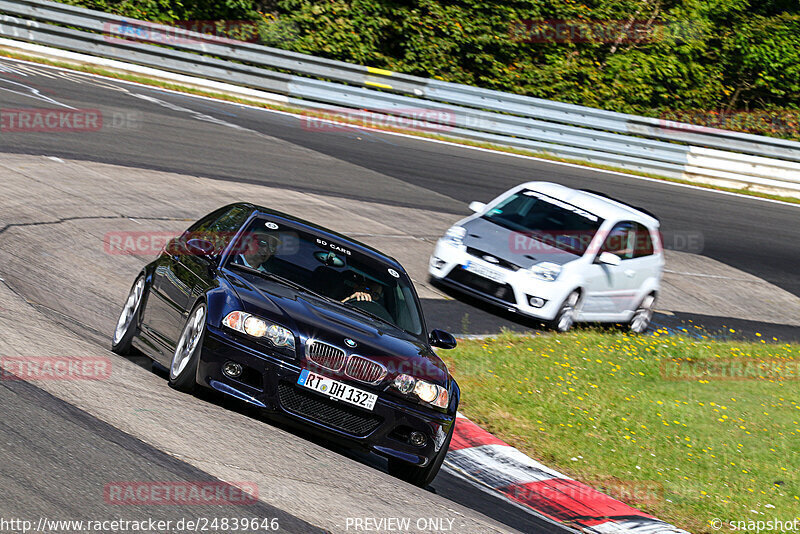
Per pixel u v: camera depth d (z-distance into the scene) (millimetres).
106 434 12125
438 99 55875
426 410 14938
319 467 13602
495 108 56250
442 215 41031
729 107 77875
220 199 34656
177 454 12180
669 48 74500
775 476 20594
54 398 13008
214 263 16250
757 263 45281
